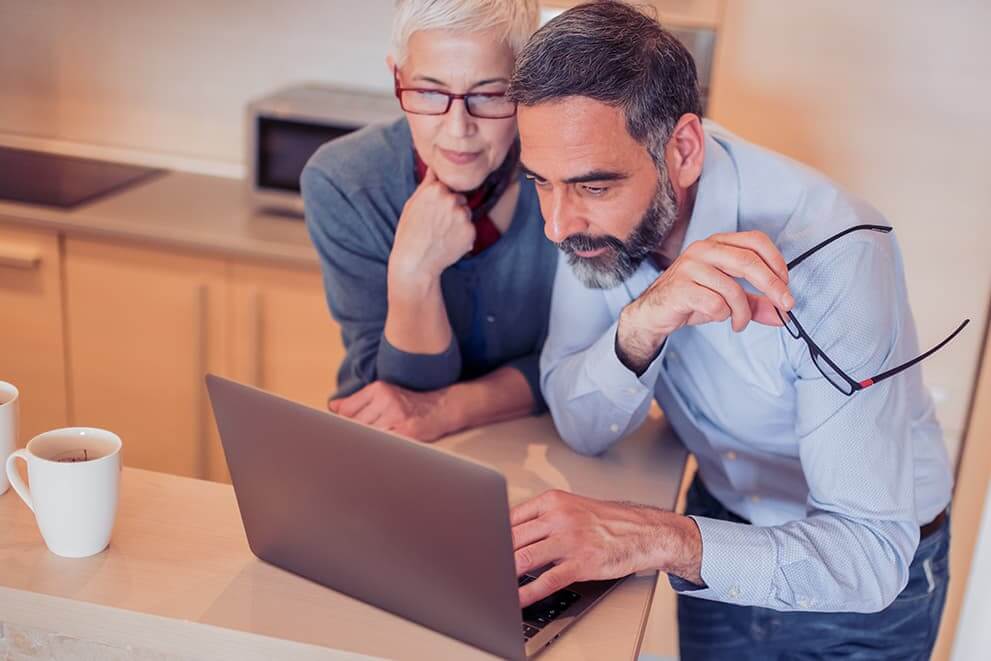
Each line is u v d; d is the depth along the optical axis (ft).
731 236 4.34
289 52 10.33
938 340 8.35
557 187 4.37
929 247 8.20
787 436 5.23
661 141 4.36
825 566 4.32
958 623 8.39
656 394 5.52
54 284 9.29
